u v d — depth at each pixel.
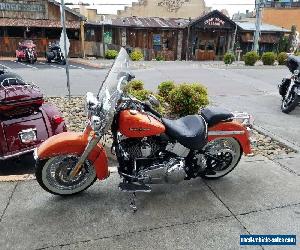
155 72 16.94
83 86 12.41
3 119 4.92
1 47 25.98
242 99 10.29
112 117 3.62
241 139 4.56
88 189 4.37
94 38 29.50
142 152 3.87
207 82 13.78
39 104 5.21
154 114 3.93
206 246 3.38
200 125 4.11
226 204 4.12
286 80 8.89
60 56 21.67
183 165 4.03
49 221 3.69
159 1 35.97
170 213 3.90
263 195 4.35
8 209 3.89
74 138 3.91
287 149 6.07
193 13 36.25
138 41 29.33
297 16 36.94
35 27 25.81
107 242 3.39
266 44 33.19
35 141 5.15
